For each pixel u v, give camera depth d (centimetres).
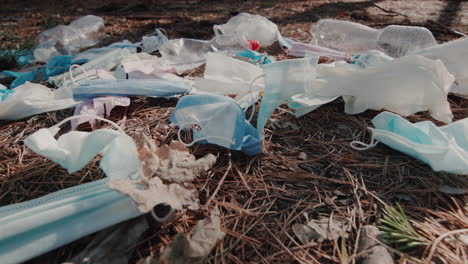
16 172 52
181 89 64
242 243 44
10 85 71
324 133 57
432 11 120
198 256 41
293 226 45
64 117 62
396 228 45
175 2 150
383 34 80
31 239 42
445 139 49
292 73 57
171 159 49
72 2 152
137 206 42
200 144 54
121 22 113
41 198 45
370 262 42
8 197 49
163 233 45
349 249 44
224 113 53
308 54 78
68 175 51
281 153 54
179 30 101
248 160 52
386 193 48
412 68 56
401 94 57
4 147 56
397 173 51
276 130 58
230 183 50
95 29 96
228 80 63
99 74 67
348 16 115
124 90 62
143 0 145
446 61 63
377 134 53
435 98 56
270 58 75
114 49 79
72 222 43
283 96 56
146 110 63
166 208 45
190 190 46
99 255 42
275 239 45
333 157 53
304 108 59
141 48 86
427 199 48
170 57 78
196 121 55
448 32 94
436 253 43
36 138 48
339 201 48
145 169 47
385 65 57
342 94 59
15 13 130
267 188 49
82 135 49
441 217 46
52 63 74
